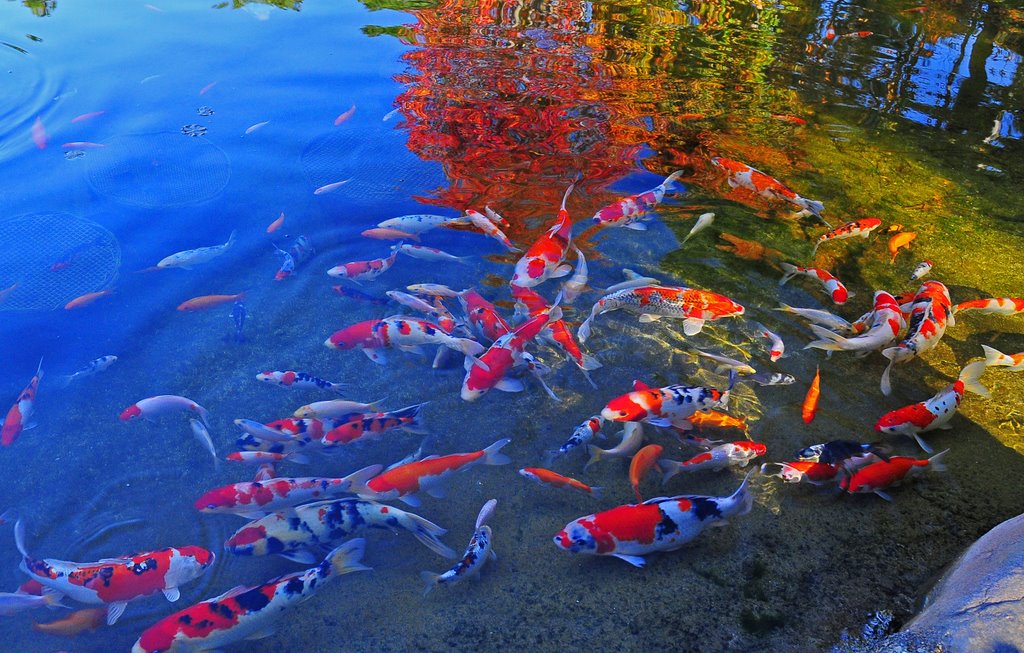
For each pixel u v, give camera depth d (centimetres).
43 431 391
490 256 519
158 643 284
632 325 468
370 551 338
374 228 541
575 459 384
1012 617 269
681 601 316
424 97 735
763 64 840
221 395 417
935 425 394
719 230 555
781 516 355
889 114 739
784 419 405
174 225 539
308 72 781
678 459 385
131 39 848
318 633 304
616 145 662
